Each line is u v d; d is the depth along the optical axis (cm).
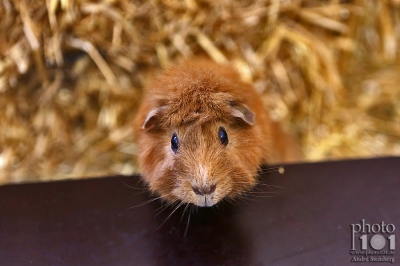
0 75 56
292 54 63
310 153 66
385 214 41
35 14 54
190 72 42
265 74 62
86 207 43
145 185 45
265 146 44
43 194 44
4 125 61
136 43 58
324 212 42
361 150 67
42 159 64
